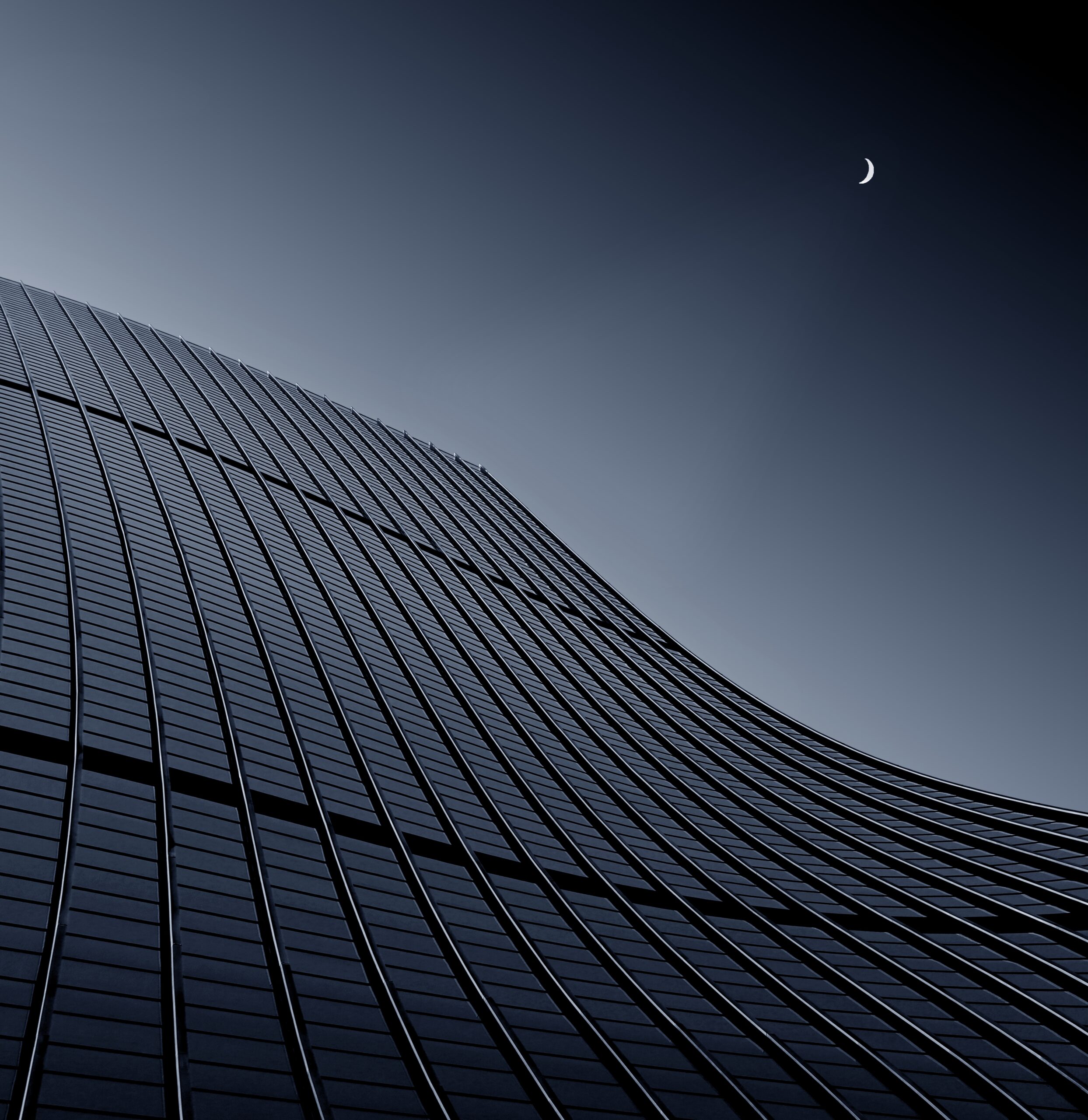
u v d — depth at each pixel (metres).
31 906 20.11
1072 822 49.34
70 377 85.31
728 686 78.88
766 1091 23.25
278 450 92.19
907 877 42.75
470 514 103.19
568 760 49.69
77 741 28.39
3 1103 15.15
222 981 20.12
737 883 38.75
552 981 25.84
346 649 51.28
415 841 32.03
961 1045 27.17
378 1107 18.12
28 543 44.62
